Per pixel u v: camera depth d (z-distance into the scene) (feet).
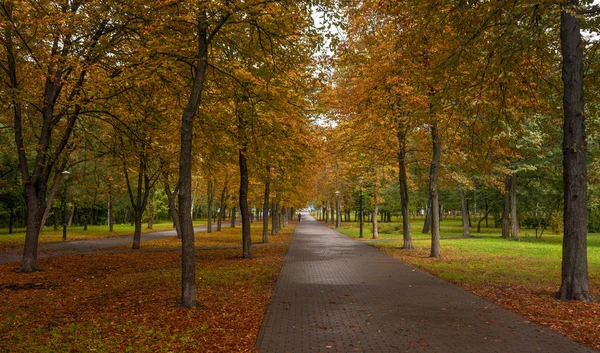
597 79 35.91
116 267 50.49
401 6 34.01
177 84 38.99
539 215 109.09
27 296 32.78
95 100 39.19
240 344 19.95
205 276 40.93
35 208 48.01
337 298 30.86
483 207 137.18
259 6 29.48
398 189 140.15
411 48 37.01
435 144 60.18
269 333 21.77
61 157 54.34
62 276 43.45
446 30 36.47
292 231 141.28
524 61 35.17
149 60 32.71
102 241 95.66
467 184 81.20
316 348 19.35
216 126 41.68
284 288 34.94
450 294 32.32
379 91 51.31
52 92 48.24
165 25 32.37
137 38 39.29
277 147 44.83
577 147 30.07
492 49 33.09
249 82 35.94
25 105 49.01
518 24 31.58
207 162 49.85
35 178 47.80
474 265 49.49
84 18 37.73
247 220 58.85
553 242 93.15
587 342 20.12
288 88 38.58
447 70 35.53
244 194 58.70
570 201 30.37
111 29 39.55
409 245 72.13
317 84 38.14
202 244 86.79
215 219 304.09
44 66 41.52
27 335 21.65
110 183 114.73
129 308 27.37
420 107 50.65
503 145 44.70
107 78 36.35
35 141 63.26
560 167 81.30
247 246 58.54
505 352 18.72
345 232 131.44
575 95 30.35
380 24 50.31
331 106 48.65
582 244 29.94
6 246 79.77
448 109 40.93
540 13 28.02
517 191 103.81
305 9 31.12
